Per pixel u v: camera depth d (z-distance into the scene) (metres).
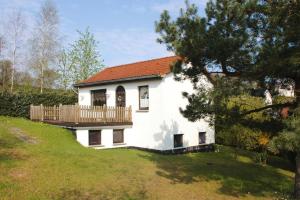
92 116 21.80
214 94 9.80
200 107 10.48
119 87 25.05
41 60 41.62
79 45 41.56
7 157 13.61
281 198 12.69
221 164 19.30
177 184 13.57
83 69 41.56
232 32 9.55
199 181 14.52
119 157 17.30
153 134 22.16
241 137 20.06
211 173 16.36
